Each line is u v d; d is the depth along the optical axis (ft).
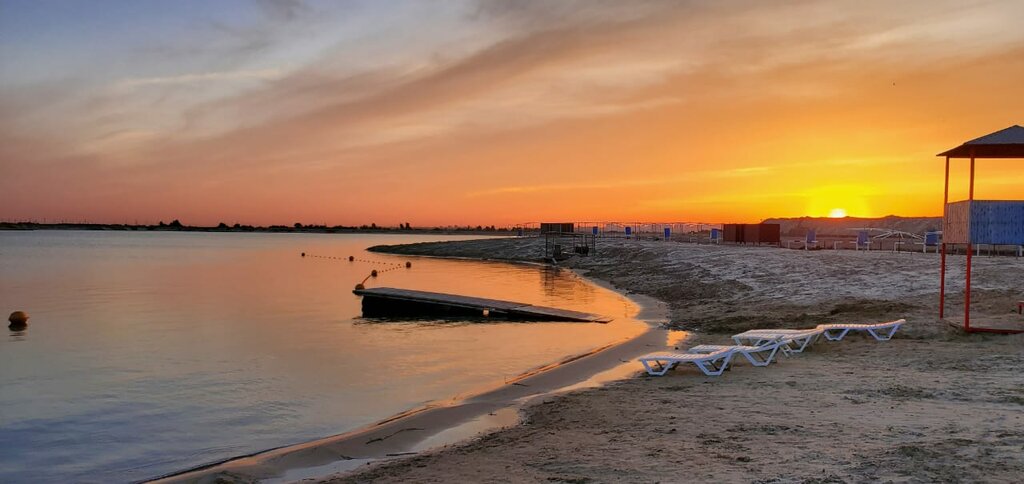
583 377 52.24
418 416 42.80
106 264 281.13
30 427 45.73
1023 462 24.39
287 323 100.07
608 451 30.30
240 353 74.13
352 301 134.00
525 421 39.17
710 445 29.78
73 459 39.06
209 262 302.86
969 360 47.57
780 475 24.50
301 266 271.49
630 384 47.26
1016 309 65.57
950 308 69.21
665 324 80.07
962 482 22.52
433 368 62.49
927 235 137.18
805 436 30.09
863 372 45.65
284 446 39.45
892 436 28.99
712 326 75.05
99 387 58.03
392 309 112.78
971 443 27.14
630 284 144.56
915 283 85.56
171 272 230.48
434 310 108.68
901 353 51.78
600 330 84.38
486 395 48.47
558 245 268.62
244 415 47.73
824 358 51.96
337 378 59.31
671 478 25.21
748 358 49.75
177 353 74.90
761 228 219.20
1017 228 56.90
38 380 61.26
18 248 490.49
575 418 38.19
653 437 32.14
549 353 68.64
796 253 148.56
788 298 89.10
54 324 100.73
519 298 127.03
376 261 314.76
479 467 29.81
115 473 36.50
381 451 35.86
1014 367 44.50
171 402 52.21
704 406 38.34
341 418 45.80
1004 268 88.43
